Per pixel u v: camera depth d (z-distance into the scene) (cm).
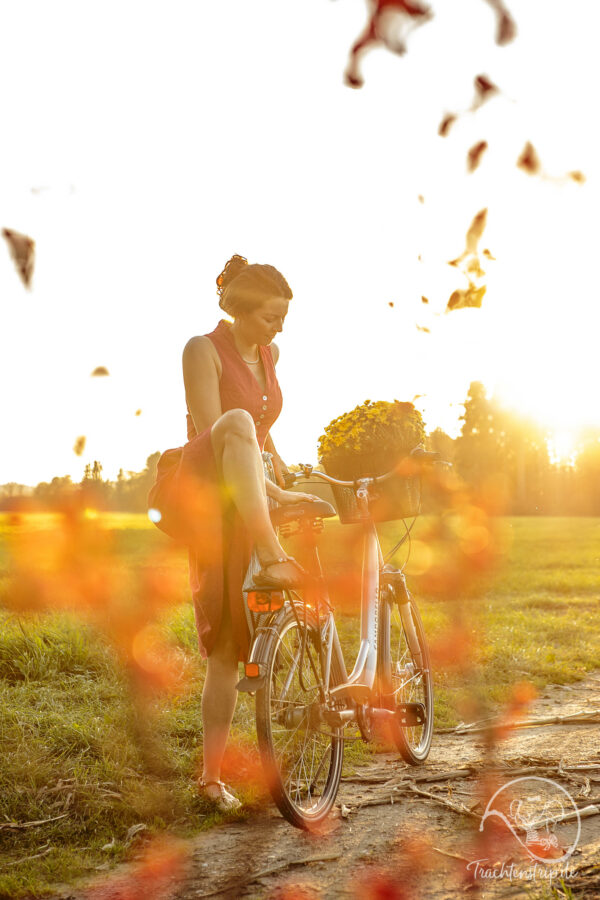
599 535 2294
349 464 312
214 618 266
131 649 465
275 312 292
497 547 1324
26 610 633
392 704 309
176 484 261
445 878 213
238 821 263
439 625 631
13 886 215
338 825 256
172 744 337
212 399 290
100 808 267
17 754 302
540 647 580
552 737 354
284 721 250
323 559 501
